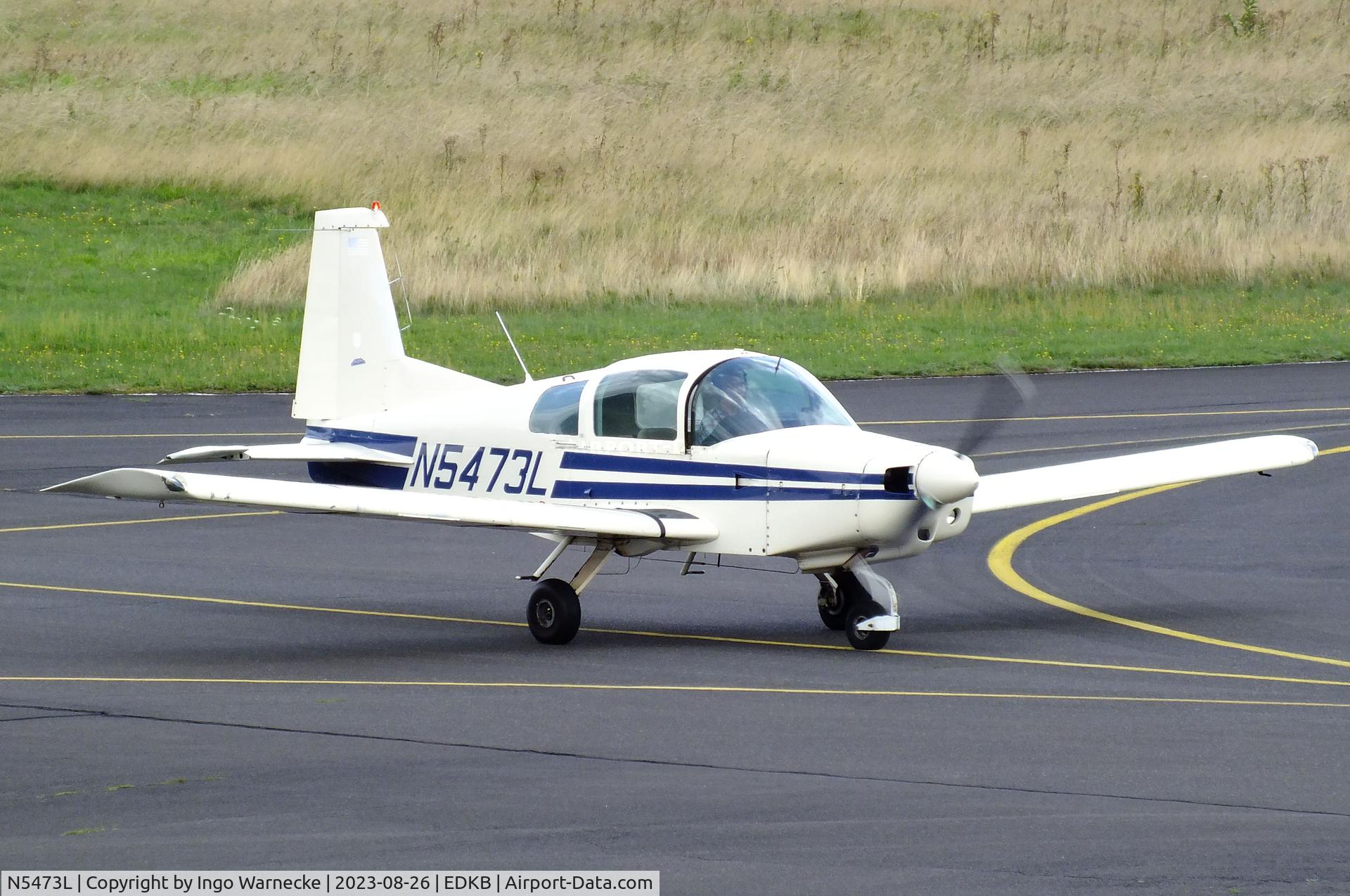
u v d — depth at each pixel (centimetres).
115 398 7944
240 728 2823
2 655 3491
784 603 4088
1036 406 7188
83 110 14775
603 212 11950
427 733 2784
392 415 4328
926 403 7356
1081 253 10325
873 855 2103
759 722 2842
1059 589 4181
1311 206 11419
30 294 10769
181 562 4694
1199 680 3161
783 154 13412
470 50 16650
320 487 3375
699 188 12538
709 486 3575
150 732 2798
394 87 15525
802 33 17138
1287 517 5066
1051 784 2425
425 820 2269
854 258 10525
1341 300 9662
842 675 3234
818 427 3566
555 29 17300
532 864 2086
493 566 4653
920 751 2630
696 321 9550
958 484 3266
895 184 12444
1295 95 14812
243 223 12681
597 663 3391
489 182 12756
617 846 2148
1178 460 4156
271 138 14112
